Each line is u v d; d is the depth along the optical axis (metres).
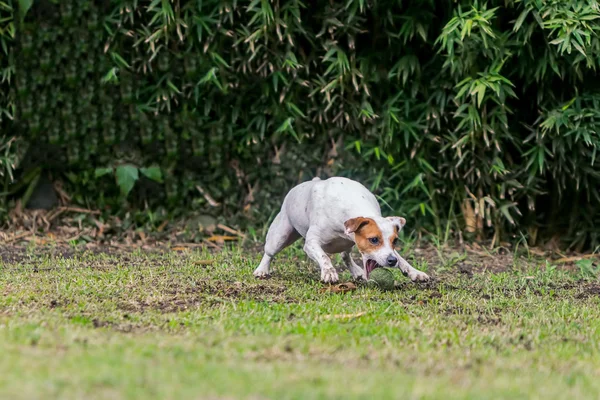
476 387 4.43
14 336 5.14
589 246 10.27
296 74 9.96
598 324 6.23
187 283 7.40
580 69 9.44
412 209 10.04
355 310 6.43
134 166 10.41
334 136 10.27
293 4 9.76
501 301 7.03
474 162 9.88
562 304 7.00
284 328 5.72
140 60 10.23
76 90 10.32
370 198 7.51
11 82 10.26
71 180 10.45
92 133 10.37
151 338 5.32
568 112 9.29
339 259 8.84
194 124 10.34
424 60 10.07
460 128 9.84
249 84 10.27
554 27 8.74
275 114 10.22
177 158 10.41
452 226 10.16
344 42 10.19
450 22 9.02
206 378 4.35
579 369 4.95
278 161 10.36
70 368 4.41
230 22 9.94
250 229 10.02
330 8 9.84
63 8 10.12
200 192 10.42
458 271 8.73
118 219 10.34
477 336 5.67
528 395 4.30
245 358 4.89
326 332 5.62
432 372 4.74
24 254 8.91
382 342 5.45
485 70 9.37
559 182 9.97
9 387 4.04
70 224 10.23
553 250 10.07
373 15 9.84
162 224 10.36
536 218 10.38
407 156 10.16
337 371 4.62
